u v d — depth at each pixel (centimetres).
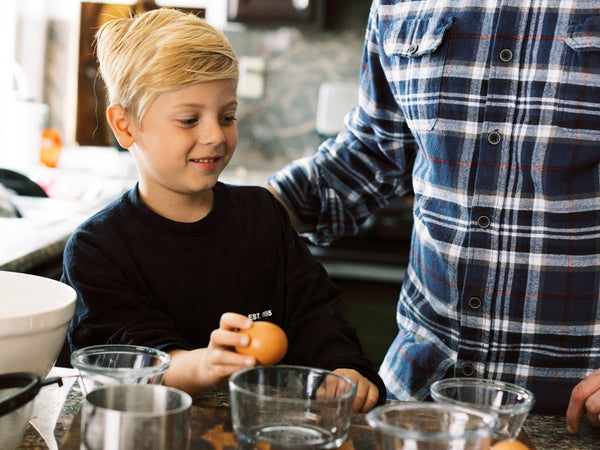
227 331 84
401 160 137
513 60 113
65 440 77
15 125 291
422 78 119
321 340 106
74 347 102
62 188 262
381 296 311
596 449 89
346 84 387
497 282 116
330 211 142
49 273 177
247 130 396
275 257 115
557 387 117
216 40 100
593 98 111
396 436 66
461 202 116
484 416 72
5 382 74
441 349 121
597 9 110
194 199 108
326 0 382
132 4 367
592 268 114
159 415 66
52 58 379
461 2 116
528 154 113
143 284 105
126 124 104
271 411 72
